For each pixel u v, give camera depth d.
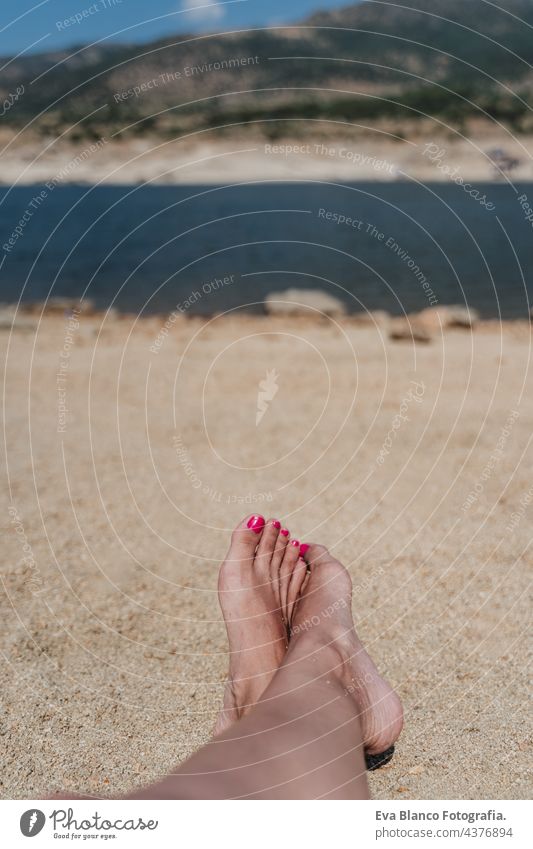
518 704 1.62
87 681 1.73
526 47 100.00
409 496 2.79
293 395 4.27
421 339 6.00
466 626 1.94
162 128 40.16
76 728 1.56
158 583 2.22
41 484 2.96
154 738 1.53
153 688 1.71
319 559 1.88
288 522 2.61
